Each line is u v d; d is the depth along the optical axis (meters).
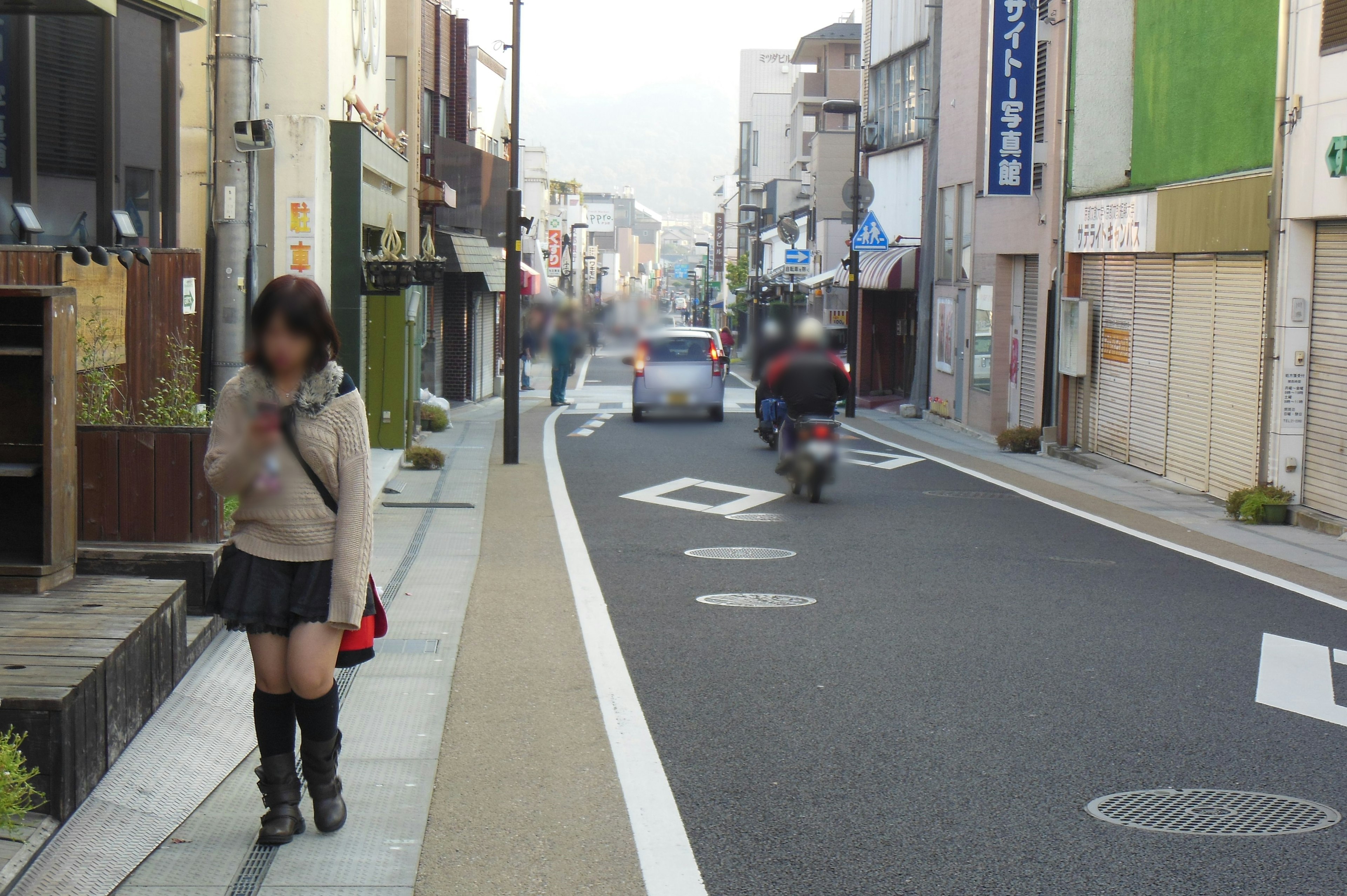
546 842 4.78
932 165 30.28
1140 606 9.09
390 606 8.94
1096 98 19.94
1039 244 21.95
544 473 17.25
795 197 77.69
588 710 6.51
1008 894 4.35
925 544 11.66
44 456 6.19
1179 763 5.71
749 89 107.62
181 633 6.32
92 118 10.95
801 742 6.01
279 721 4.68
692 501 14.53
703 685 6.98
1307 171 13.19
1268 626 8.47
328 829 4.81
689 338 27.08
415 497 14.59
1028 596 9.38
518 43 19.34
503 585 9.70
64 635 5.34
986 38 25.92
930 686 6.98
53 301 6.17
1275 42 14.06
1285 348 13.59
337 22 17.92
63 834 4.47
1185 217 16.05
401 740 5.99
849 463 18.89
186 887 4.30
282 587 4.49
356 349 17.38
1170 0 17.50
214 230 12.64
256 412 4.39
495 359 39.88
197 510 7.61
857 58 70.56
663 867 4.56
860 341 38.44
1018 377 23.78
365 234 19.89
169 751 5.45
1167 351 17.03
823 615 8.71
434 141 30.22
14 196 9.79
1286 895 4.34
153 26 12.12
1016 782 5.46
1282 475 13.68
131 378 10.05
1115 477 17.58
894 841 4.82
